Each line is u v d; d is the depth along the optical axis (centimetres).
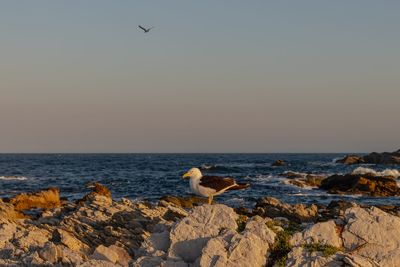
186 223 1441
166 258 1400
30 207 3597
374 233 1377
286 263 1313
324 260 1293
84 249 1753
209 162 15038
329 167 10775
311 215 2702
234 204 3978
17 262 1517
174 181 6888
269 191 5281
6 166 12094
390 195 5022
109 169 10750
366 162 12425
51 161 16262
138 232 1858
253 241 1328
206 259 1300
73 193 5241
